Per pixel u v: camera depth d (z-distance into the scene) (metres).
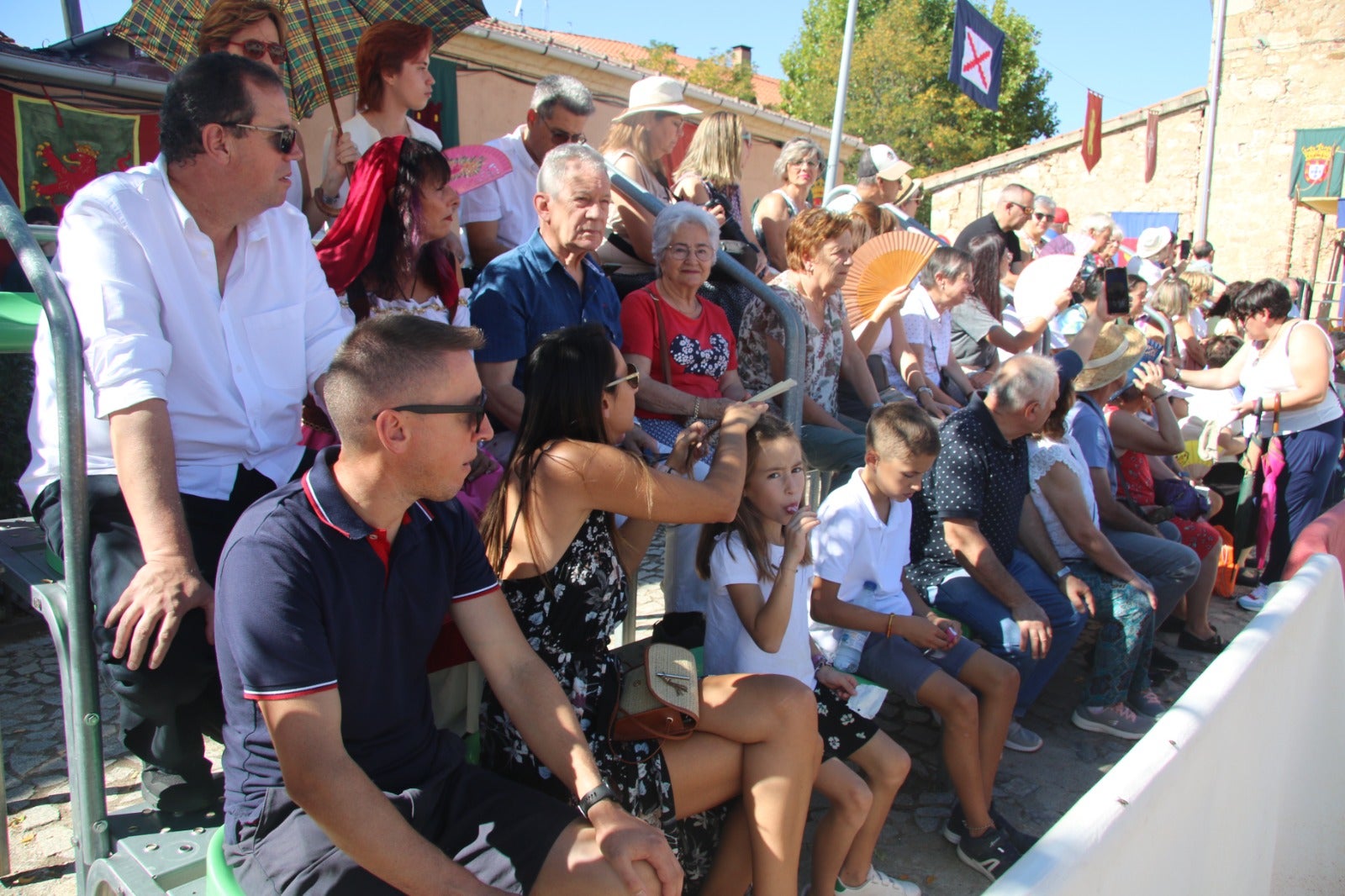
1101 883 1.59
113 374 1.84
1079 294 4.96
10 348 2.56
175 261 2.04
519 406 2.94
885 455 2.89
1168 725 1.96
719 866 2.24
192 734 1.98
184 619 1.84
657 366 3.32
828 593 2.96
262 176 2.02
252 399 2.16
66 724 2.00
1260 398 5.17
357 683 1.66
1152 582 3.92
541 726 1.82
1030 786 3.30
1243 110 16.75
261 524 1.58
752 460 2.50
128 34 3.22
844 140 13.18
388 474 1.61
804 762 2.11
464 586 1.85
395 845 1.51
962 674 2.92
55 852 2.53
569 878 1.62
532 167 3.87
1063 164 18.23
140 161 5.99
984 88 8.07
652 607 4.15
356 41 3.64
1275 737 2.54
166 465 1.82
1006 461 3.38
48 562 2.45
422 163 2.65
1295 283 12.73
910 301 4.87
